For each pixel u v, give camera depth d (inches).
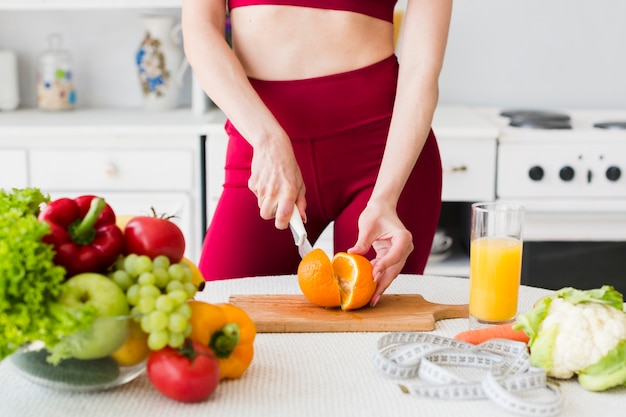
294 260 62.1
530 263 99.9
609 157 96.1
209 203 97.1
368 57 59.2
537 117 100.9
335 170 60.2
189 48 55.4
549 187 96.8
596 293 39.5
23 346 34.6
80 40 115.5
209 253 61.6
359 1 58.1
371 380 38.8
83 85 116.4
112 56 115.8
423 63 56.6
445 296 51.6
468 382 37.3
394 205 51.4
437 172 62.4
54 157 96.9
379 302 49.0
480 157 95.7
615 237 97.9
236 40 59.8
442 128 94.8
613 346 37.5
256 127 51.3
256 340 44.1
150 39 107.5
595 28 113.9
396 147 54.2
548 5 113.3
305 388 37.8
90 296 34.2
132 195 97.3
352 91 58.9
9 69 110.7
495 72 115.0
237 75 53.7
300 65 58.4
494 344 41.4
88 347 34.1
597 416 35.4
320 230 64.7
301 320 45.4
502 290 44.4
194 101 105.7
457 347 41.6
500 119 105.5
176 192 97.6
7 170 97.3
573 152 96.0
